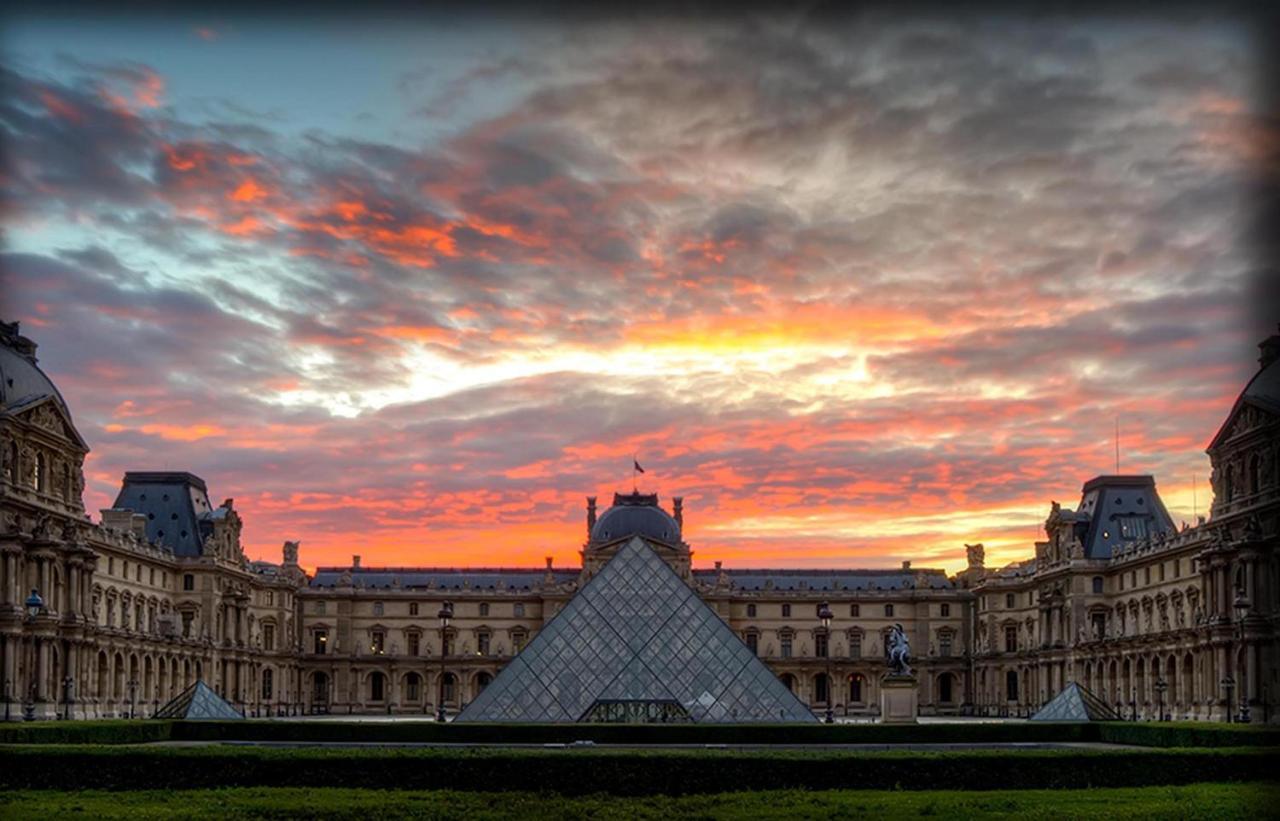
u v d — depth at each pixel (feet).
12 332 556.92
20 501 514.27
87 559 560.20
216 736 395.75
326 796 236.63
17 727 347.15
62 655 543.80
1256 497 535.60
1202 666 577.84
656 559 490.90
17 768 254.68
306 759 253.85
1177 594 647.56
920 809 219.20
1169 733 361.92
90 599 567.18
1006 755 257.55
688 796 240.53
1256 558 524.11
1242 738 339.98
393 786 250.98
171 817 208.64
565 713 451.12
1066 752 263.29
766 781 251.39
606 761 250.57
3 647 498.28
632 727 385.29
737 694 456.04
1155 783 263.49
